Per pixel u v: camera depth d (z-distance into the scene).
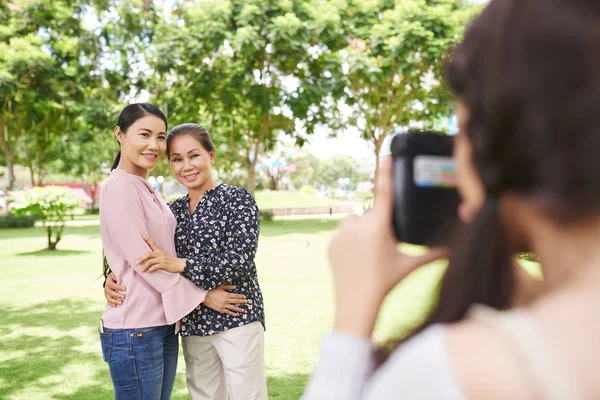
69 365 4.70
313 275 9.16
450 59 0.52
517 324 0.44
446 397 0.43
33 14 20.94
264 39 19.27
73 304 7.21
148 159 2.56
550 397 0.40
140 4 20.58
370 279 0.63
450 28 17.61
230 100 20.61
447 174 0.65
